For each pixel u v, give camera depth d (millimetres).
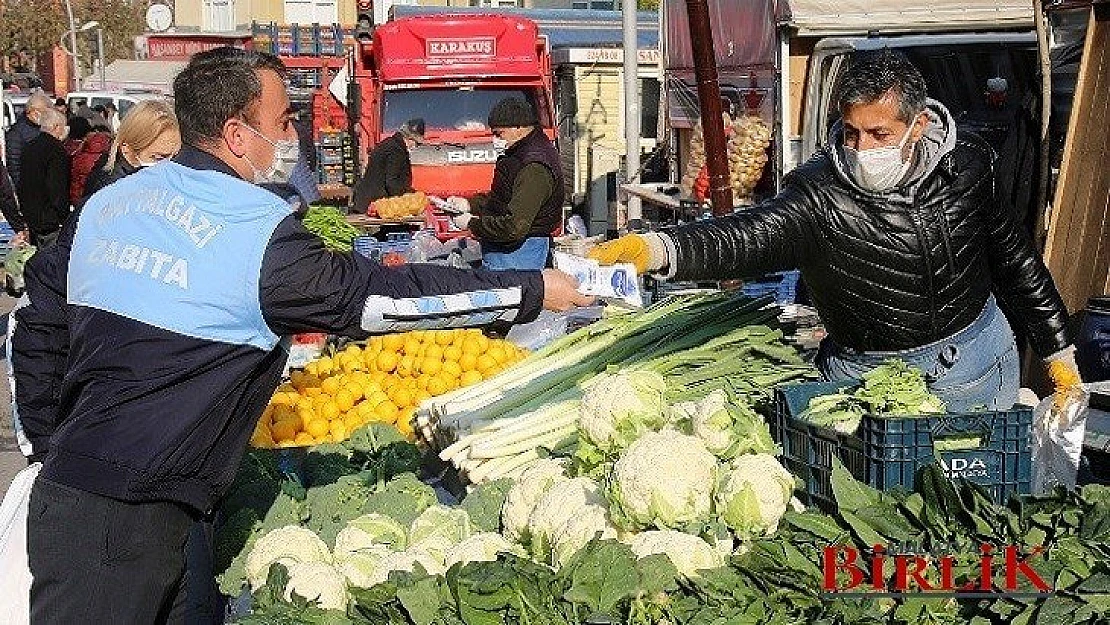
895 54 3869
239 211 3049
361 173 16312
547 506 3387
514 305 3178
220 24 35562
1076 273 7363
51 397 4082
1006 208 4141
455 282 3135
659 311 5020
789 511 3191
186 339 3045
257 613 3061
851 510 3100
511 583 2906
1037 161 8336
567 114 21594
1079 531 3006
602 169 21047
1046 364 4258
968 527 3049
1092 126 7367
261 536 3947
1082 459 4613
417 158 13828
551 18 23328
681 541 3021
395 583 3059
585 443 3646
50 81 47469
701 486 3186
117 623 3086
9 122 24078
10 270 12297
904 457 3221
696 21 6539
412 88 14781
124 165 5344
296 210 3389
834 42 10344
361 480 4418
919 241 3939
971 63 10836
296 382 5906
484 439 4523
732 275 3984
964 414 3256
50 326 3984
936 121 3941
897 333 4090
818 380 4484
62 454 3090
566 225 13453
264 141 3223
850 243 3988
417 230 10414
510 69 14867
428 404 5094
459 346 6023
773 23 10859
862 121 3773
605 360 4855
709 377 4512
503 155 8367
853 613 2832
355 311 3045
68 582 3049
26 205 11891
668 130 14609
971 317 4105
